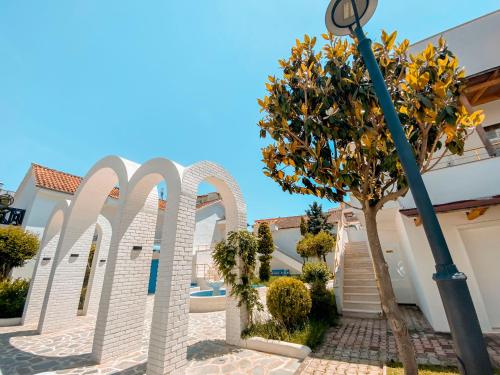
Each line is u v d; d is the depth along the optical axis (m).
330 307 8.03
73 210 8.32
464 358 1.77
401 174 3.77
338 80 3.96
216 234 25.55
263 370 4.71
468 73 7.71
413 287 9.88
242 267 6.85
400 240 9.82
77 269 8.34
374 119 3.87
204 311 10.92
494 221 6.33
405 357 3.27
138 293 6.27
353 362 4.86
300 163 4.16
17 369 5.07
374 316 8.44
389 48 4.19
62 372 4.89
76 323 8.66
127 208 6.34
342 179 3.71
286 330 6.41
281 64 4.77
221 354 5.58
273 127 4.60
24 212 14.18
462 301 1.85
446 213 6.84
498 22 7.66
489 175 6.50
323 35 4.60
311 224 26.02
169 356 4.36
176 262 4.88
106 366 5.13
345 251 13.34
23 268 12.91
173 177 5.55
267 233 19.88
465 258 6.38
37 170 14.90
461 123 3.58
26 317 8.58
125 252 6.13
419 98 3.17
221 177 6.96
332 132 3.89
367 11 3.22
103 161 7.64
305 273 9.62
